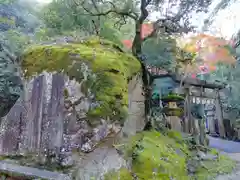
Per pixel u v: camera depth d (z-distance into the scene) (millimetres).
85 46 3414
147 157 3010
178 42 5633
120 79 2850
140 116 4242
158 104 5660
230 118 9523
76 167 2604
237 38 6859
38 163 2746
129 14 4750
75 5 5391
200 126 5633
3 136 3090
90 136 2584
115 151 2885
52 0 6152
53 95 2859
